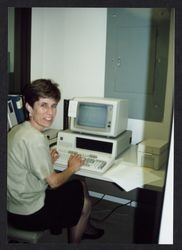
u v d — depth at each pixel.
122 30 2.17
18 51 2.35
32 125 1.49
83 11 2.29
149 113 2.20
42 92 1.43
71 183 1.70
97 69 2.34
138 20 2.10
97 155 1.80
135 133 2.27
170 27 2.00
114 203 2.44
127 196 2.19
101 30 2.26
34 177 1.44
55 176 1.44
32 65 2.42
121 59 2.22
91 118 1.88
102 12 2.22
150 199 1.80
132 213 2.32
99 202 2.47
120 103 1.89
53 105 1.49
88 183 2.34
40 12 2.39
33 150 1.39
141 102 2.21
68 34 2.38
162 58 2.08
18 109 1.91
